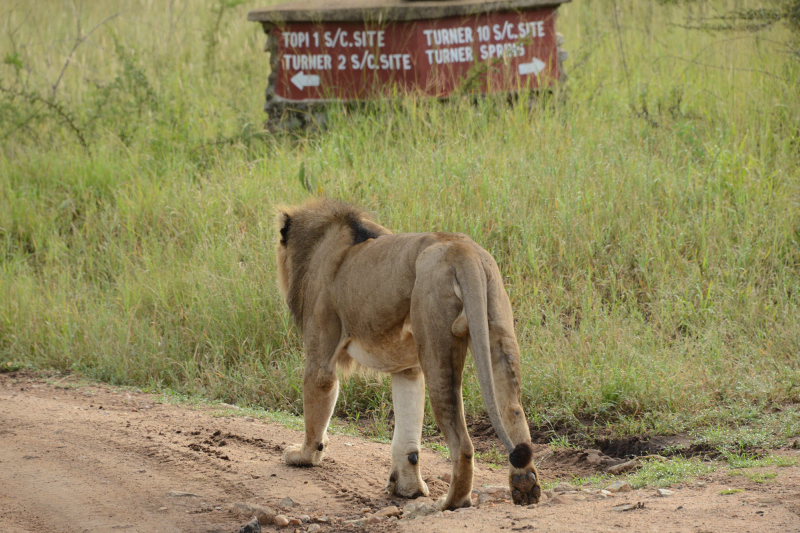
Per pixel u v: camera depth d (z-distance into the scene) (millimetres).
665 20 24281
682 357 11414
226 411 11523
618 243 14281
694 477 7824
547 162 16078
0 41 27672
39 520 7688
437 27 18406
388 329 7762
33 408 11508
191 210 16828
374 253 8047
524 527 6266
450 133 17422
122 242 16578
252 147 19203
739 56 20734
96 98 22625
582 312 12906
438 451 10117
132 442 10016
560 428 10555
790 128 17188
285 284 9695
